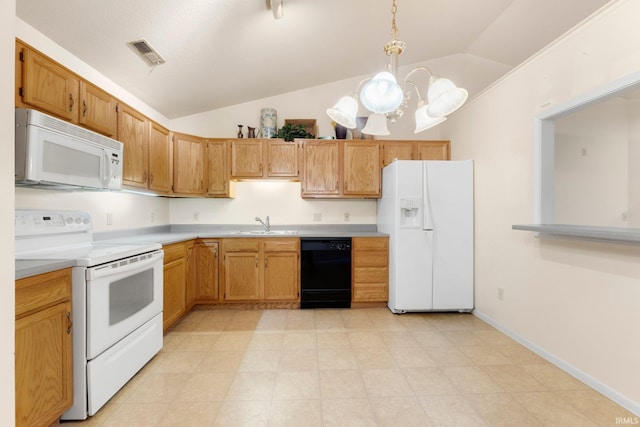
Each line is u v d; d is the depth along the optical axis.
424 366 2.11
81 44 2.11
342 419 1.57
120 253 1.80
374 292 3.35
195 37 2.33
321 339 2.55
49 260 1.49
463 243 3.13
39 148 1.57
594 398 1.74
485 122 2.93
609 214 2.80
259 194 3.89
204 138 3.53
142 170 2.67
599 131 2.80
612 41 1.71
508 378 1.95
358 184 3.61
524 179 2.41
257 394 1.79
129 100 2.92
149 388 1.85
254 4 2.13
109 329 1.69
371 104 1.37
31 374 1.30
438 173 3.13
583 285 1.90
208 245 3.30
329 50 3.05
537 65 2.26
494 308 2.81
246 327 2.82
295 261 3.33
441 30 3.14
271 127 3.74
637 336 1.60
